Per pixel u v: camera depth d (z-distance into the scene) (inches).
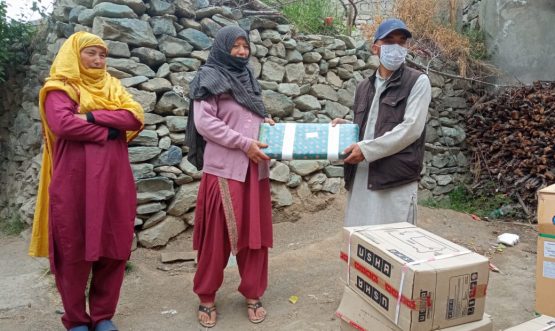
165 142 138.6
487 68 217.5
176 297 112.1
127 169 90.2
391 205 94.0
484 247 151.1
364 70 198.8
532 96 196.2
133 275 122.6
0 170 200.1
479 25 235.3
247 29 162.2
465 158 221.8
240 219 94.7
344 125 97.1
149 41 138.0
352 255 78.5
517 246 152.9
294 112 172.7
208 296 99.6
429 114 212.7
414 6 218.2
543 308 69.3
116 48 132.6
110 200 87.3
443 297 65.0
